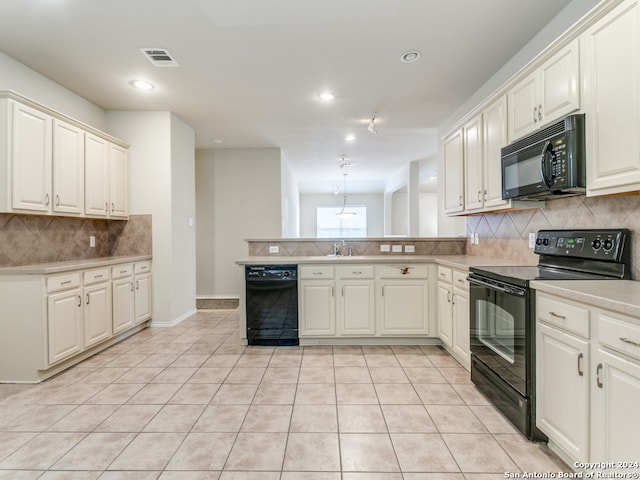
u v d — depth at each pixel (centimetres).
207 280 556
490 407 204
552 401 154
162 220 385
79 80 306
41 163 264
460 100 357
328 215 1102
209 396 220
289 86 321
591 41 153
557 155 168
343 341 323
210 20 220
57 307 251
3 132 237
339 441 172
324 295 317
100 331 298
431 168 726
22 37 238
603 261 175
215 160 560
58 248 316
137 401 214
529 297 167
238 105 369
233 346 320
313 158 640
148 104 365
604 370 124
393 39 243
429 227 1086
